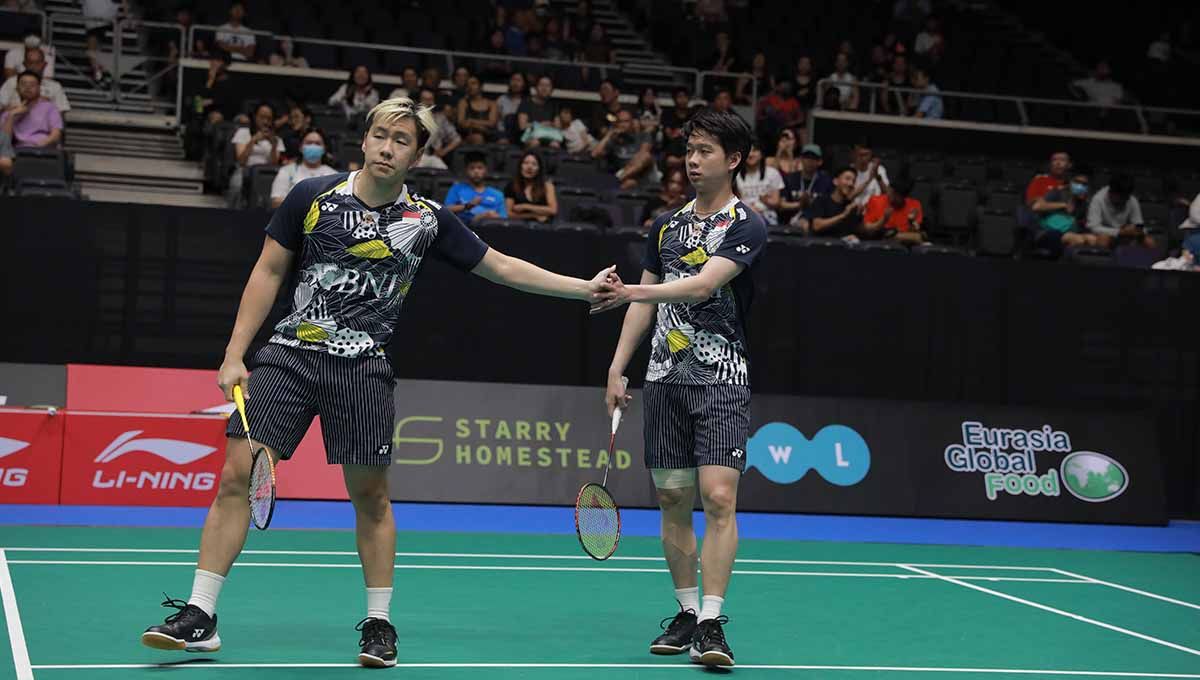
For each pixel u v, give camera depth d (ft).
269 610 19.94
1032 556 30.30
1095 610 23.04
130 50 56.03
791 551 29.25
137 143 51.42
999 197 49.03
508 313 36.06
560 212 41.29
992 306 38.34
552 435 35.29
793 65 65.82
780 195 44.47
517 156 47.01
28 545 25.16
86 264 33.86
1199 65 71.56
